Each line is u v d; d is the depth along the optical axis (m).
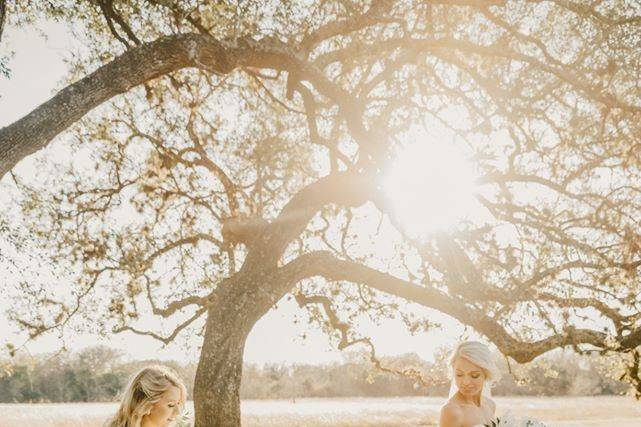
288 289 12.31
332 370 101.38
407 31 11.52
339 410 49.03
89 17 12.74
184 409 3.99
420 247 13.34
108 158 14.31
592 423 37.06
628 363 13.05
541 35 13.36
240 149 15.56
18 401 74.69
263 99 15.19
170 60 9.02
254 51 9.79
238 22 9.48
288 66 10.26
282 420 39.75
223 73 9.49
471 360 4.33
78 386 76.50
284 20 10.47
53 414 40.12
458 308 12.54
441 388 97.88
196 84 14.37
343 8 11.05
